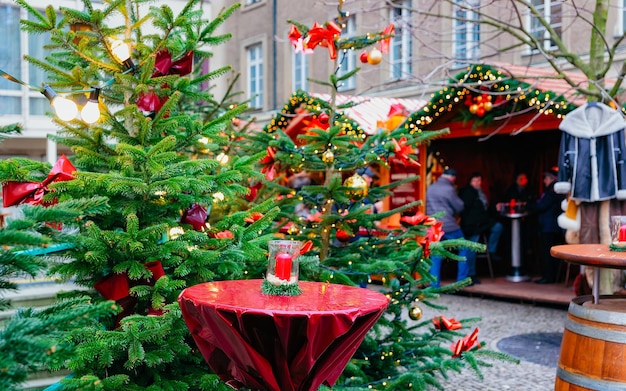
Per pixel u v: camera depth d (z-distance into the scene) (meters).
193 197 3.69
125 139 3.81
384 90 14.61
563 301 9.21
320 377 2.63
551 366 6.33
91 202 2.41
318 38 4.71
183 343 3.43
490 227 11.34
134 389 3.29
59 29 3.65
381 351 4.62
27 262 2.13
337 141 4.59
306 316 2.41
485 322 8.27
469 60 7.88
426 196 11.11
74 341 3.22
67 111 3.07
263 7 18.89
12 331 1.87
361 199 4.80
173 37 4.18
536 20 11.73
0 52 12.97
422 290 4.70
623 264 4.09
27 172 3.26
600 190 6.82
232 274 3.84
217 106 5.73
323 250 4.77
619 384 4.01
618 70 10.74
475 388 5.68
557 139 12.71
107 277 3.49
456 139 12.06
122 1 3.72
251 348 2.48
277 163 5.07
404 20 8.09
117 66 3.84
